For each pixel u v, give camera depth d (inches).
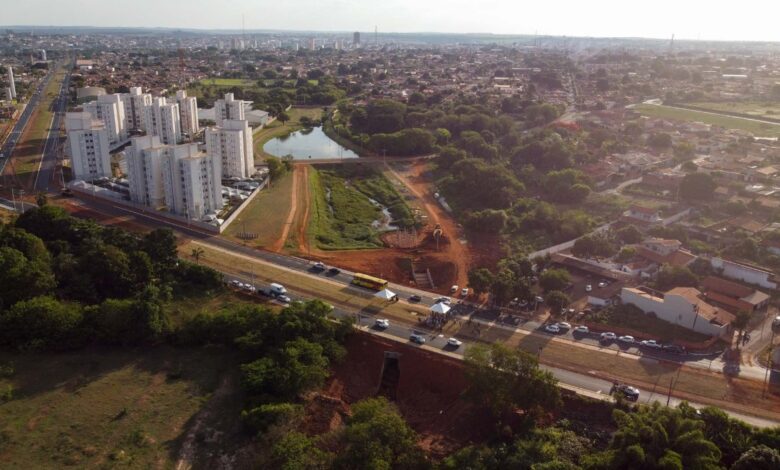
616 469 3708.2
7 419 4362.7
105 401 4630.9
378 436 4065.0
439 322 5964.6
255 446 4178.2
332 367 5300.2
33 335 5157.5
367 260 7559.1
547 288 6584.6
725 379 5088.6
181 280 6476.4
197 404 4670.3
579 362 5315.0
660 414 3971.5
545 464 3863.2
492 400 4589.1
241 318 5418.3
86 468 3996.1
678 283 6624.0
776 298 6520.7
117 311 5329.7
